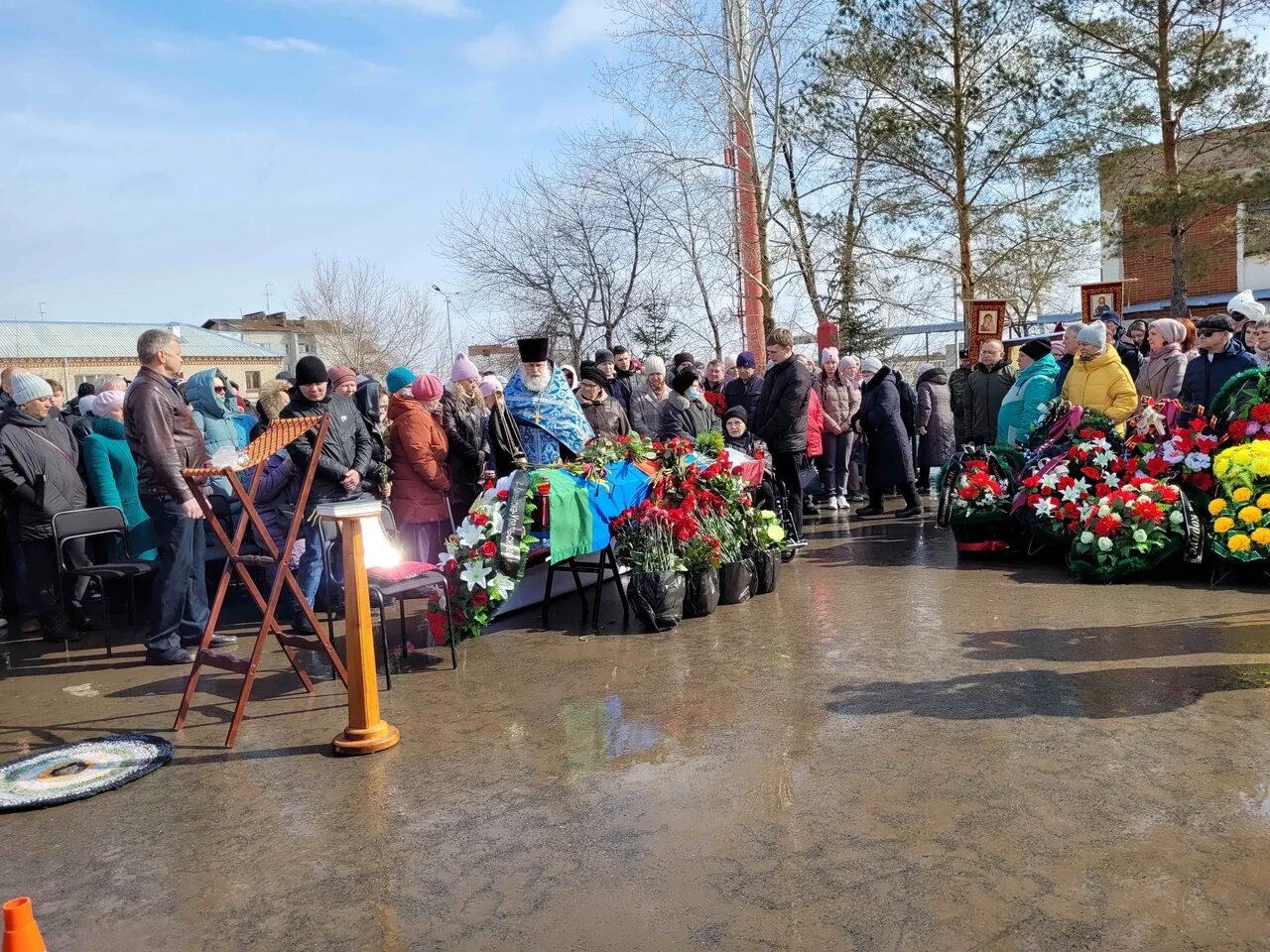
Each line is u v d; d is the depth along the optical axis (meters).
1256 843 2.98
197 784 3.94
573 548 5.93
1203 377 7.11
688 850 3.14
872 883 2.88
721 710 4.44
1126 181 19.72
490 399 8.31
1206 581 6.44
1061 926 2.60
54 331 51.97
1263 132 18.72
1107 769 3.56
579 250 20.02
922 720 4.14
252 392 54.56
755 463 7.57
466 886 3.01
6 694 5.42
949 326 22.83
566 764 3.92
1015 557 7.71
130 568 6.19
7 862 3.36
